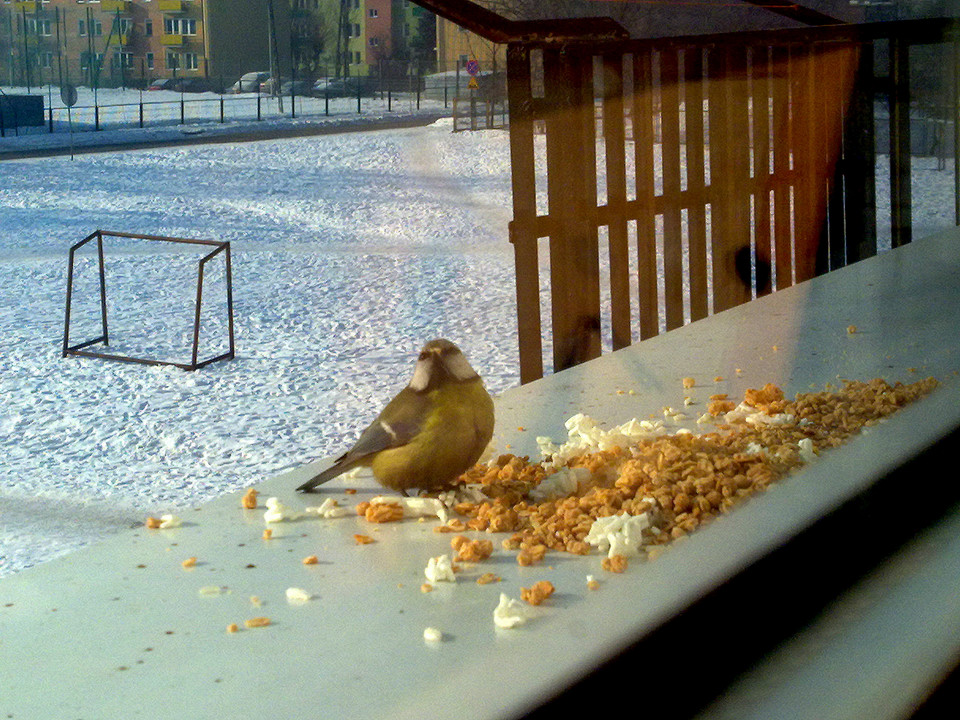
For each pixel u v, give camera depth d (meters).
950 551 1.90
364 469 2.90
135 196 18.77
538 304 4.76
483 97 24.70
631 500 2.41
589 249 4.96
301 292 10.65
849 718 1.50
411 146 23.75
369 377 7.20
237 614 2.04
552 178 4.75
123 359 7.93
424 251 13.23
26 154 23.69
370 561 2.30
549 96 4.73
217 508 2.66
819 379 3.62
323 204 17.62
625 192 5.14
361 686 1.73
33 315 9.94
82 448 5.44
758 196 6.23
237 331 8.98
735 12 6.83
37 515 4.20
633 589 1.96
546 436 3.19
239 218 16.44
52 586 2.19
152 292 11.05
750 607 1.74
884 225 7.41
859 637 1.67
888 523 2.00
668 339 4.40
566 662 1.70
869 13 7.49
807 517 1.92
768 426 2.96
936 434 2.32
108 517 4.25
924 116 8.46
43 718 1.67
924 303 4.80
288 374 7.30
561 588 2.07
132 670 1.82
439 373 2.49
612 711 1.61
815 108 6.62
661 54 5.32
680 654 1.67
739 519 1.98
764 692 1.56
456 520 2.50
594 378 3.82
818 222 6.79
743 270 6.12
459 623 1.94
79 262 12.91
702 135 5.62
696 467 2.50
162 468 5.13
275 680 1.76
